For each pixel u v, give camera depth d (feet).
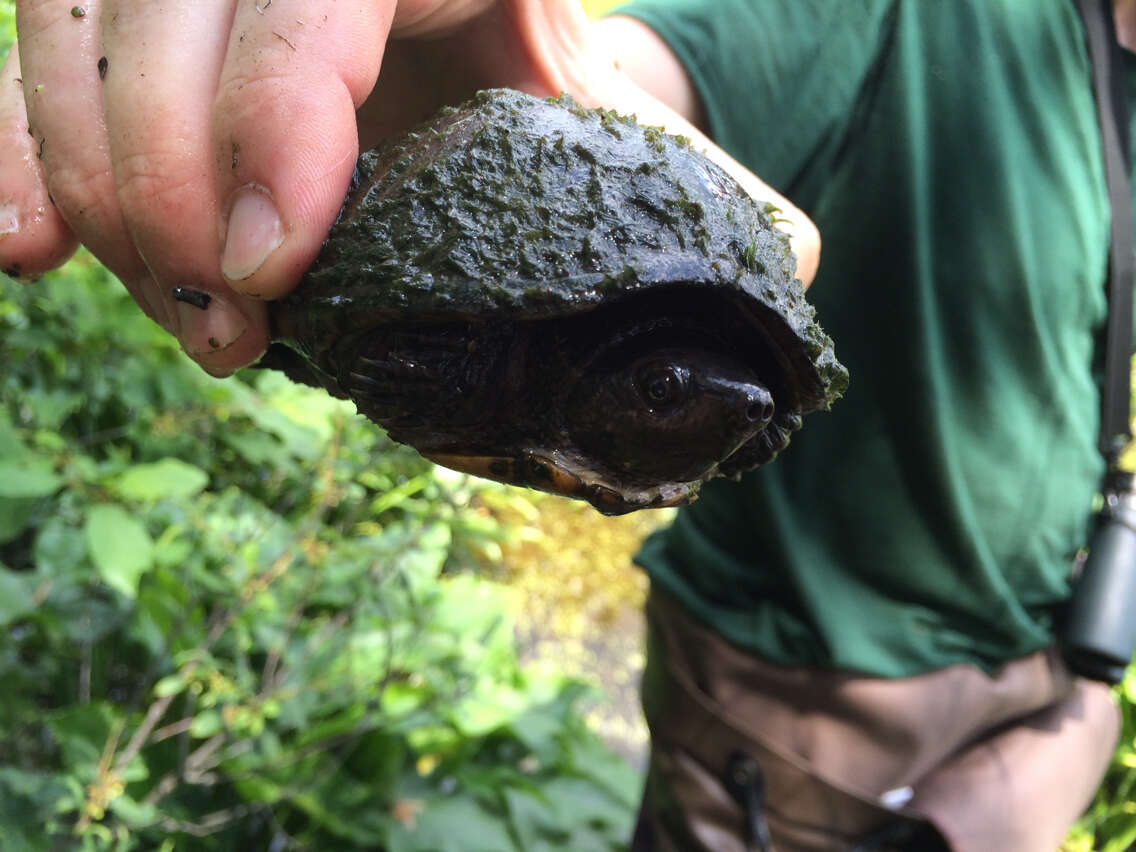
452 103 0.67
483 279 0.45
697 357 0.49
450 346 0.48
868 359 0.83
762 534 0.88
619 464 0.51
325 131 0.45
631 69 0.78
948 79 0.81
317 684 1.16
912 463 0.82
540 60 0.63
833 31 0.79
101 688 1.16
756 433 0.50
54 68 0.49
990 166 0.80
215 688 1.01
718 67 0.78
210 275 0.49
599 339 0.49
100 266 1.06
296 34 0.45
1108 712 0.97
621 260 0.46
